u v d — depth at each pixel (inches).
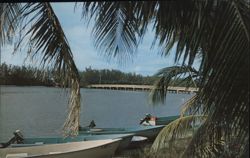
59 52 289.7
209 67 224.1
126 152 745.6
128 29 232.4
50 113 1507.1
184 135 417.7
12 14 263.0
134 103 2214.6
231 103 217.8
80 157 642.2
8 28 264.8
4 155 633.6
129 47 246.1
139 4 212.4
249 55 205.9
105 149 673.6
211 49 220.5
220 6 213.8
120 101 2303.2
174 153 436.5
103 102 2193.7
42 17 272.5
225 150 268.4
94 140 716.0
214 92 223.6
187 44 230.5
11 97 1824.6
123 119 1596.9
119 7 219.6
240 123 219.0
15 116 1453.0
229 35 210.5
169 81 455.2
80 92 312.8
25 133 1139.3
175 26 222.2
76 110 314.3
